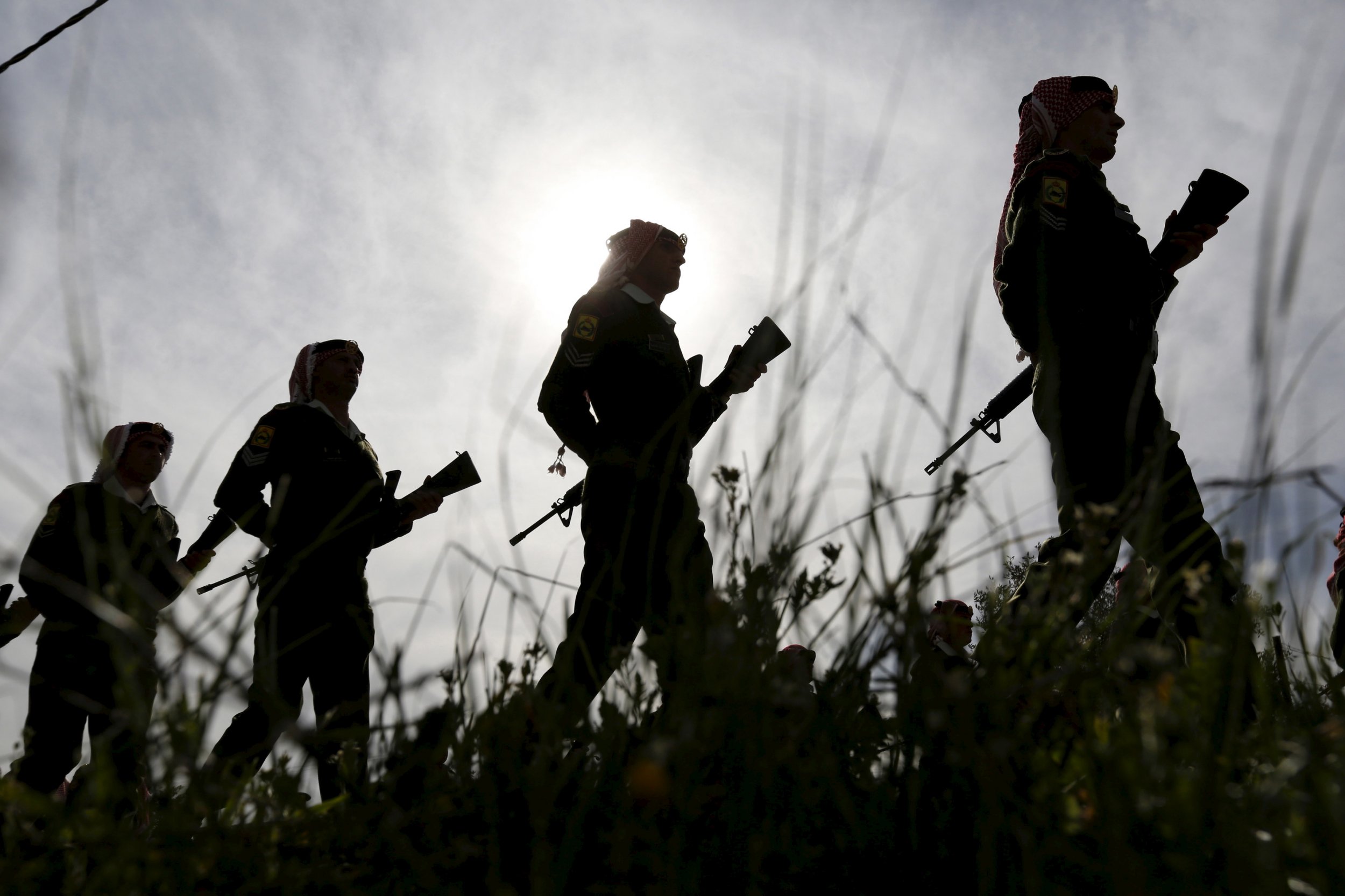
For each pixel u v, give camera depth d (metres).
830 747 1.21
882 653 1.22
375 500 3.36
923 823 1.19
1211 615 1.07
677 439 1.73
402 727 1.36
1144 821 1.00
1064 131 2.93
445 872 1.38
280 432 3.25
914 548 1.19
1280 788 0.90
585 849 1.35
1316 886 0.83
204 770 1.21
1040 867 1.03
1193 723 0.93
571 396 2.89
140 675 1.22
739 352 2.94
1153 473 1.23
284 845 1.47
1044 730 1.34
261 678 1.30
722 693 1.14
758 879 1.13
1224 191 2.79
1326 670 1.15
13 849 1.24
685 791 1.16
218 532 3.76
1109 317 2.48
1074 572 1.22
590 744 1.40
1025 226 2.65
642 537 2.53
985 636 1.22
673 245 3.05
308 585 2.99
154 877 1.17
